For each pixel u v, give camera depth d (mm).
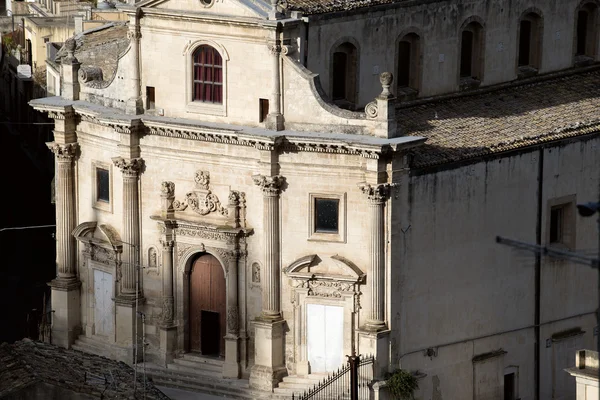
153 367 102625
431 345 98500
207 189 100250
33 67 146500
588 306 105875
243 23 97188
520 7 109000
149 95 101438
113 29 121312
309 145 96062
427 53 104375
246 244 99812
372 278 96125
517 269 101812
